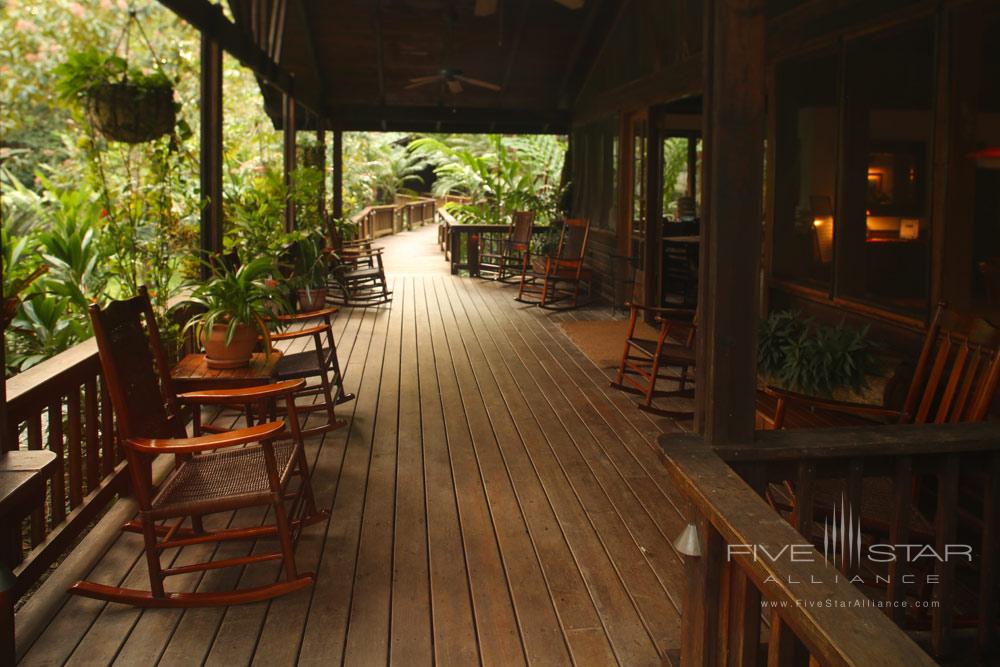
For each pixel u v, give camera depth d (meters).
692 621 2.09
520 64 10.97
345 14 9.95
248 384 3.63
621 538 3.19
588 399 5.25
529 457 4.13
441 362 6.30
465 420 4.78
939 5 3.78
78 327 4.96
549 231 11.42
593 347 6.82
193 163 6.19
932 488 3.22
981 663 2.29
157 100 4.65
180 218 5.74
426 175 25.84
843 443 2.12
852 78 4.60
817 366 4.04
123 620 2.60
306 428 4.60
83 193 6.66
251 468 2.94
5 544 2.07
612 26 9.38
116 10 10.80
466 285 10.81
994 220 3.46
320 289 8.21
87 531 3.56
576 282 8.91
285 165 8.70
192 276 5.68
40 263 5.42
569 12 9.86
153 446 2.56
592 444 4.34
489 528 3.28
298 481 3.80
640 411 4.98
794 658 2.16
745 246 2.03
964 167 3.67
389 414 4.89
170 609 2.66
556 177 14.95
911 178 4.04
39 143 11.98
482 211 13.89
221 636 2.51
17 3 10.23
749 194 2.02
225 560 2.73
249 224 7.14
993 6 3.44
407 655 2.40
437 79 9.39
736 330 2.06
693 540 2.01
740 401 2.09
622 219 8.95
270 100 9.43
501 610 2.65
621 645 2.45
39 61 10.27
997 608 2.57
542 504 3.52
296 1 9.47
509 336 7.36
